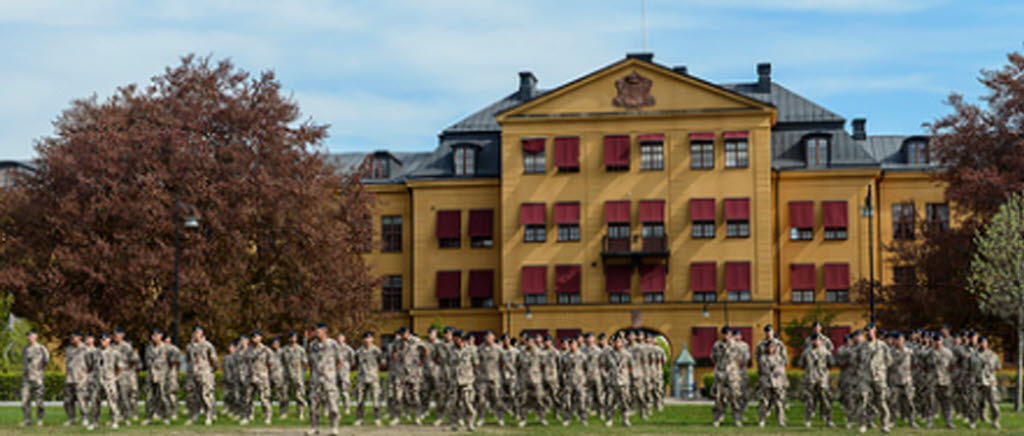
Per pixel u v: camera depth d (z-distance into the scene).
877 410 27.97
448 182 71.31
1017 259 43.69
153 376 31.28
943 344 31.48
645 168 67.56
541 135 68.50
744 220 66.38
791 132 70.25
